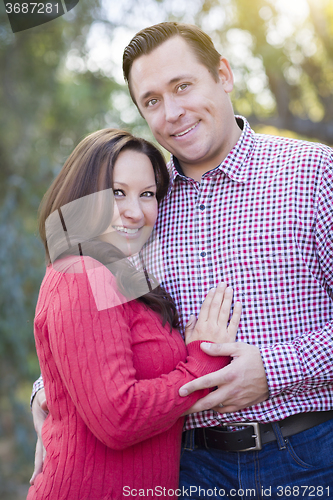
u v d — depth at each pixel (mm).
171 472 1305
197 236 1534
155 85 1475
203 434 1474
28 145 4621
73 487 1161
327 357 1350
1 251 3904
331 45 4809
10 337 3838
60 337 1135
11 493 3711
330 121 5242
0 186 4445
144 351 1266
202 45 1492
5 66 4594
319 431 1396
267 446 1406
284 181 1450
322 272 1438
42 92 4770
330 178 1407
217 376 1285
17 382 3965
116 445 1137
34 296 4016
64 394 1214
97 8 4621
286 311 1417
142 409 1138
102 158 1328
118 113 5234
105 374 1108
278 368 1342
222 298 1429
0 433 4090
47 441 1263
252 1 4812
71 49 4820
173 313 1430
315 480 1378
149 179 1408
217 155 1554
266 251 1435
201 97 1473
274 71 5008
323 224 1403
